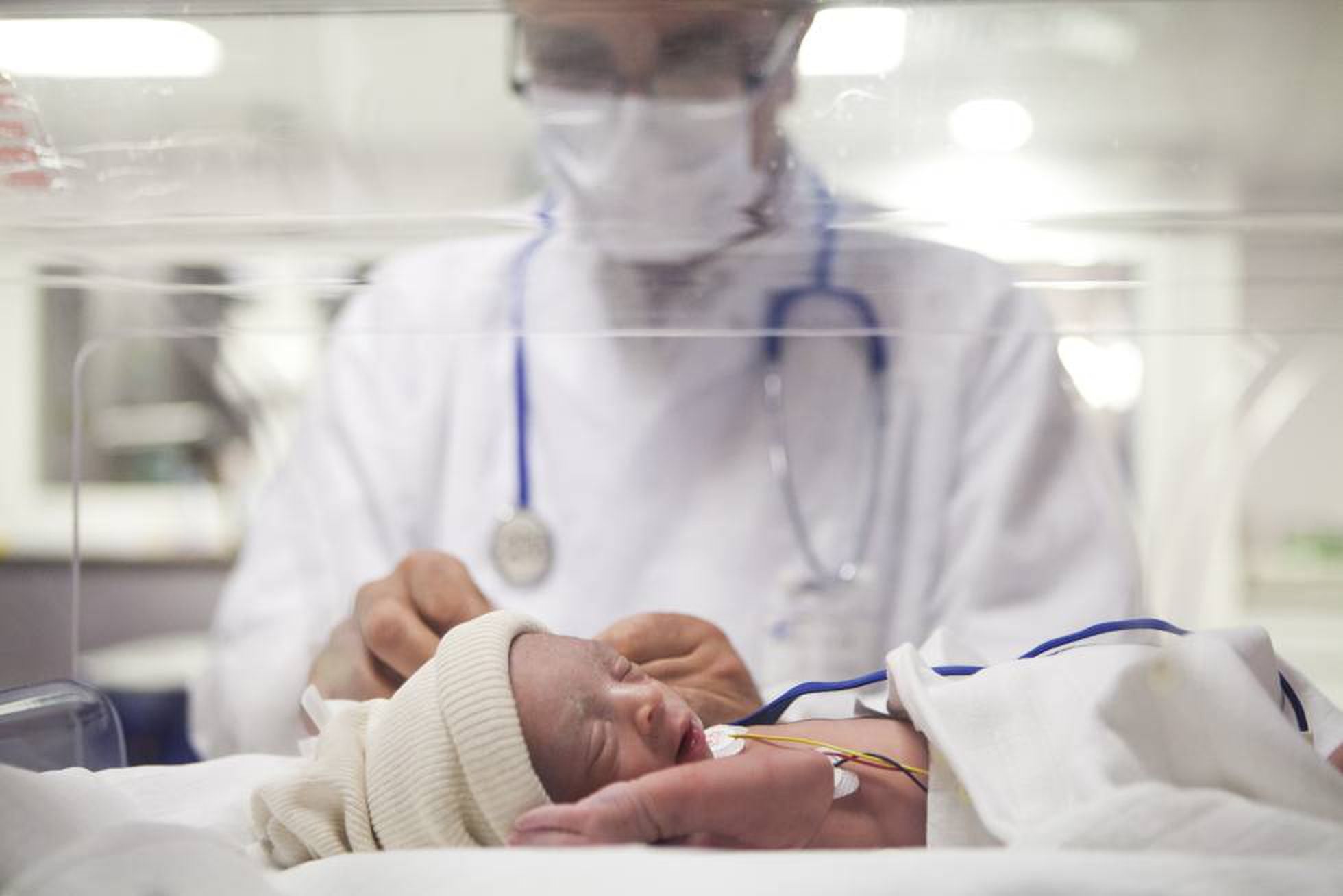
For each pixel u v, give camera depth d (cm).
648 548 149
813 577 146
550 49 109
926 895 56
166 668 210
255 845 82
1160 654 82
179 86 109
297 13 106
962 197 113
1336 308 119
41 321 134
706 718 101
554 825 70
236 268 127
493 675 83
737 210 118
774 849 76
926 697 85
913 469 149
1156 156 111
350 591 150
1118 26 103
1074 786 75
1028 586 145
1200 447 171
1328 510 240
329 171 116
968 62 106
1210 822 66
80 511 139
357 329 139
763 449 152
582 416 153
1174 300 122
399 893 60
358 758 84
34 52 104
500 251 133
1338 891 57
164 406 218
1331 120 107
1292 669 93
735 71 109
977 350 149
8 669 122
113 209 114
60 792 73
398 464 156
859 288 128
